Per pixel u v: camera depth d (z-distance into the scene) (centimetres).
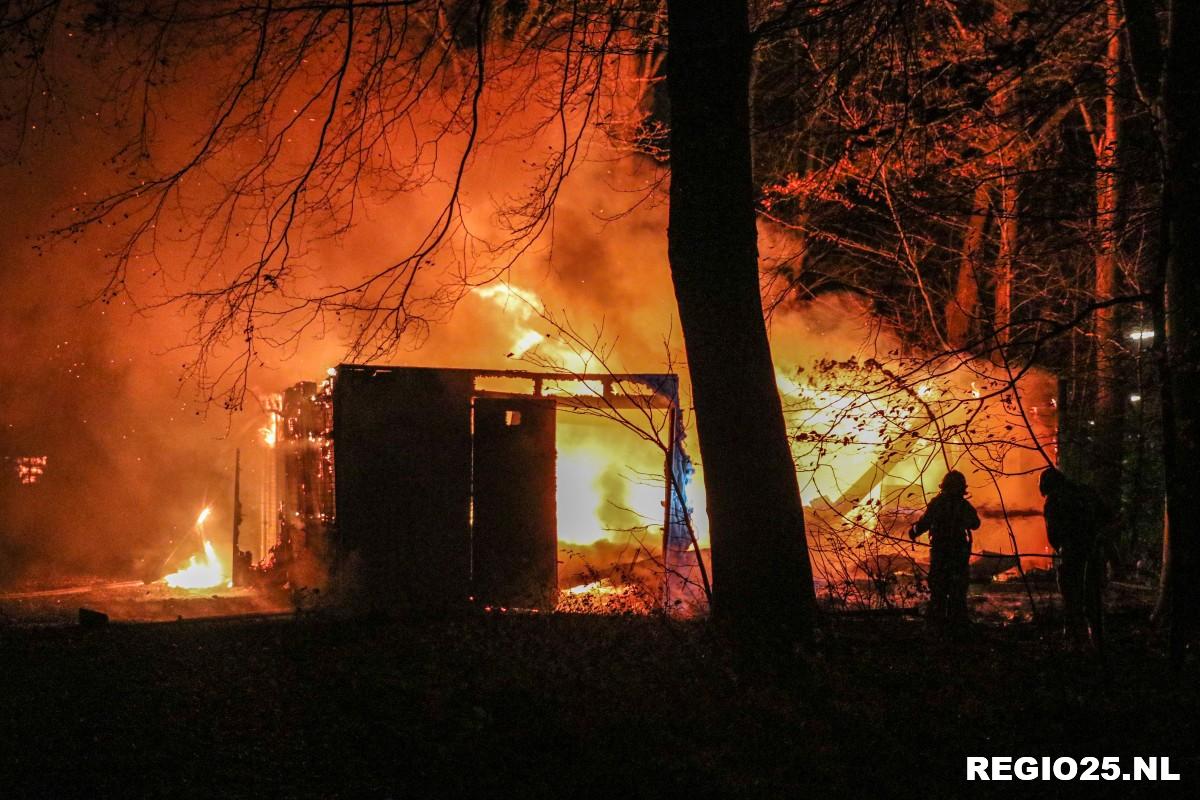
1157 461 1520
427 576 1243
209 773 590
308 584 1367
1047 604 1198
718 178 896
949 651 878
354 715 704
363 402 1246
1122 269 1494
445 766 595
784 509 895
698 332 905
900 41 994
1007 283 1574
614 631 994
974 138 1257
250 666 862
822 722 664
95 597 1656
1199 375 902
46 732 650
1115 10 1239
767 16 1294
